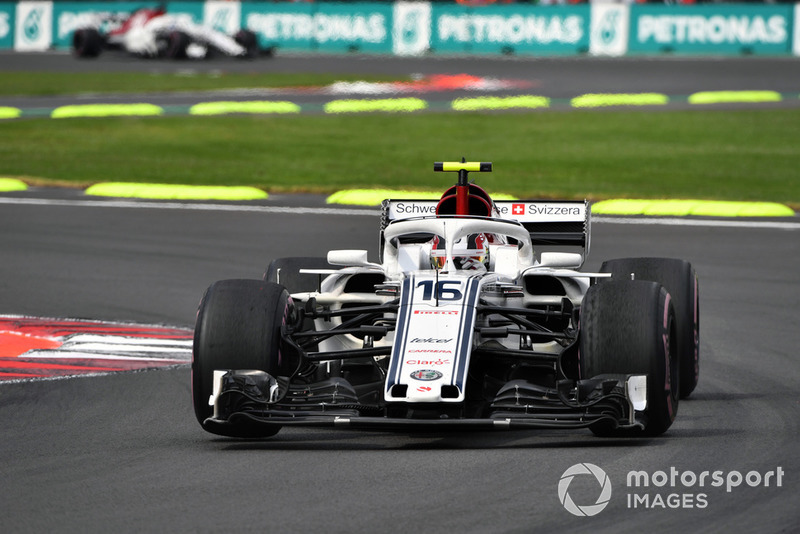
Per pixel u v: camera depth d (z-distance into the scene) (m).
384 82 134.75
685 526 18.20
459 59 156.12
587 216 34.47
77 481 21.16
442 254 27.75
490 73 141.12
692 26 159.62
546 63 149.75
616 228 60.50
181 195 71.88
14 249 53.84
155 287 45.62
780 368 32.41
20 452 23.62
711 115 112.19
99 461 22.69
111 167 83.69
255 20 173.50
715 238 57.47
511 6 163.38
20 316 40.44
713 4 158.88
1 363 33.38
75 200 69.56
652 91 127.38
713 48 159.50
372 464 22.06
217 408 23.28
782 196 72.19
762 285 46.03
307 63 153.62
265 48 162.88
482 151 93.31
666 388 23.52
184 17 172.00
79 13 180.25
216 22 174.62
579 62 150.50
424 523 18.33
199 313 24.33
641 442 23.81
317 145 95.81
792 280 47.09
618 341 23.34
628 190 74.12
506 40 164.00
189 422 26.59
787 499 19.52
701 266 50.22
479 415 24.88
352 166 85.44
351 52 168.62
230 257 52.03
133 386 30.50
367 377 27.44
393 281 27.83
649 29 161.00
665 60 152.00
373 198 69.56
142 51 160.00
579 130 104.38
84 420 26.77
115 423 26.45
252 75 141.75
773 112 113.44
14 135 99.19
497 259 28.64
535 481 20.66
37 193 72.38
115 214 64.44
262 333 23.88
